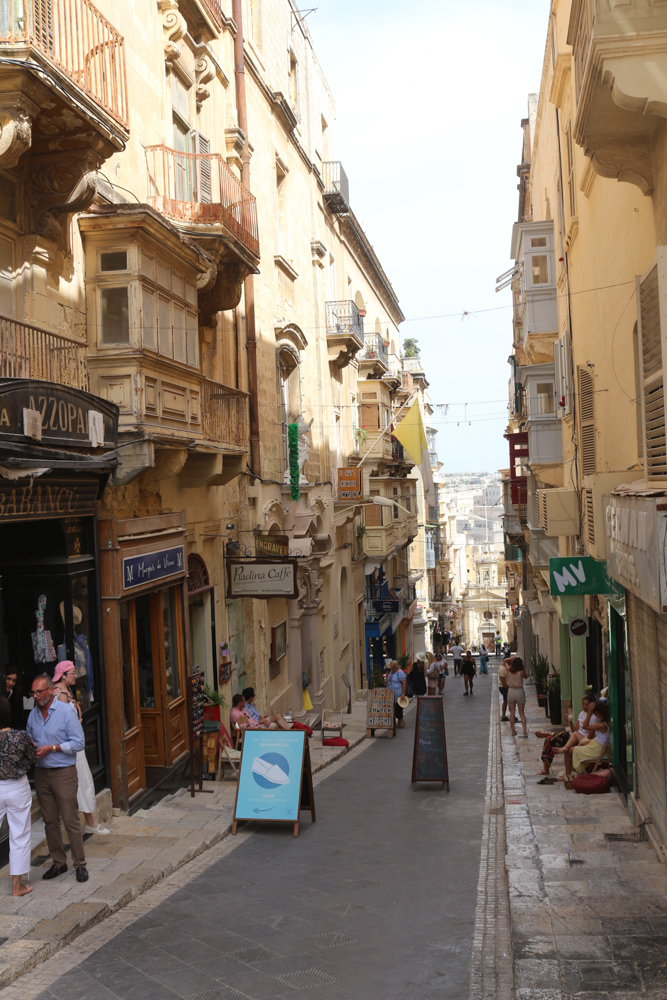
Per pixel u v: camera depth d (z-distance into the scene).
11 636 9.65
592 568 13.05
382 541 33.53
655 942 6.41
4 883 7.77
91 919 7.07
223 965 6.38
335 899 7.90
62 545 9.62
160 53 13.36
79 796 9.48
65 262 9.85
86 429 9.39
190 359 12.29
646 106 7.05
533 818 10.60
